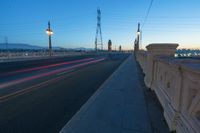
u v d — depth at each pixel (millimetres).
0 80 10961
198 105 2693
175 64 3672
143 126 4492
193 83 2861
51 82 10453
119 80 10914
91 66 21500
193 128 2770
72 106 6121
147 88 8297
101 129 4289
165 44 7203
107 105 6043
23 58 34562
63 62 28250
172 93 4133
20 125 4621
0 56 33844
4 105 6180
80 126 4438
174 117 3752
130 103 6285
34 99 6910
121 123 4645
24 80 11047
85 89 8703
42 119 5016
